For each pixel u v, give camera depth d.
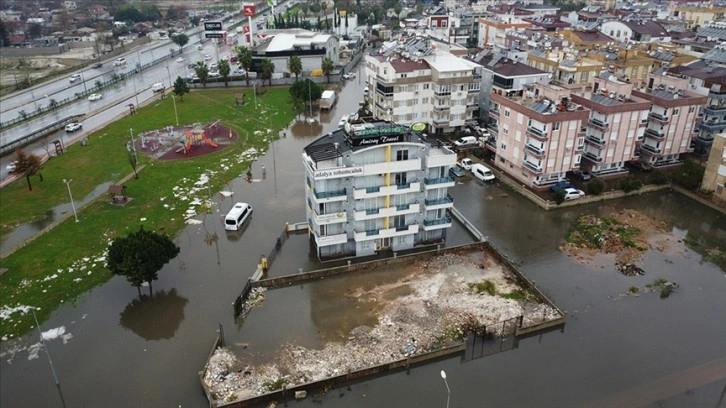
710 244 68.19
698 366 47.41
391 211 61.91
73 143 104.25
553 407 43.34
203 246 67.81
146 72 178.25
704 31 152.88
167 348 50.41
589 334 51.72
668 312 54.72
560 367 47.75
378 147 58.59
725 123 92.38
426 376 47.03
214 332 52.38
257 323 53.41
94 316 54.78
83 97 144.50
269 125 116.62
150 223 72.81
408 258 63.56
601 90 89.06
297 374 46.44
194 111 126.06
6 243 67.88
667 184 83.94
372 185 60.75
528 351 49.78
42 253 65.25
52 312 55.41
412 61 105.62
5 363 48.47
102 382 46.28
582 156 87.31
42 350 50.12
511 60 107.06
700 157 92.94
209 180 86.81
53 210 76.56
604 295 57.56
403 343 50.06
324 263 63.25
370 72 113.50
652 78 95.25
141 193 81.56
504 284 59.09
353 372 45.94
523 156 82.69
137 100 139.88
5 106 139.38
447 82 101.94
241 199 80.75
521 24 171.25
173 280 60.81
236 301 54.09
